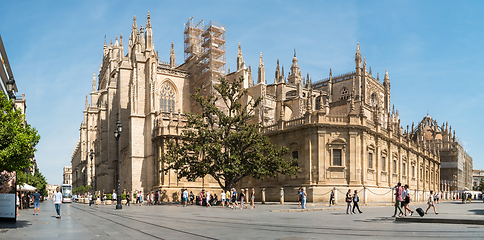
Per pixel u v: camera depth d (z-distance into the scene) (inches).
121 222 1007.0
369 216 1164.5
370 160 2335.1
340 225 866.1
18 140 898.7
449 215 1092.5
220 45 3496.6
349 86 4473.4
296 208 1571.1
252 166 1947.6
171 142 2101.4
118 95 3499.0
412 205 2033.7
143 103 2945.4
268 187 2358.5
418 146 3284.9
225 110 3238.2
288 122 2331.4
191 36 3499.0
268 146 1984.5
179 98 3245.6
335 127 2149.4
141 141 2893.7
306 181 2135.8
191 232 759.1
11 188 1034.1
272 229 800.3
